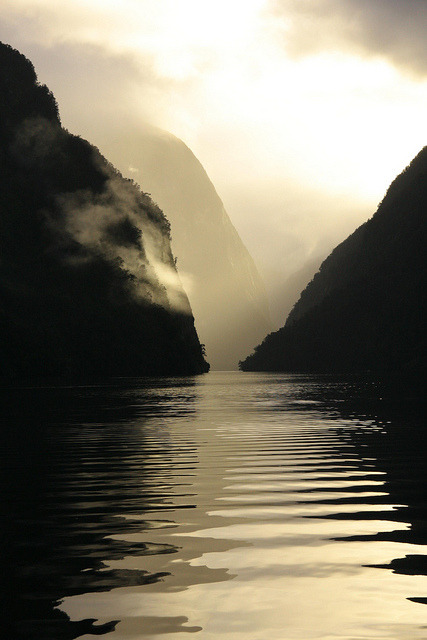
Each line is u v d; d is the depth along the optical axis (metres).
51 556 10.54
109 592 8.77
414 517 13.47
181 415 47.16
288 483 17.92
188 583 9.12
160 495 16.12
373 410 52.16
